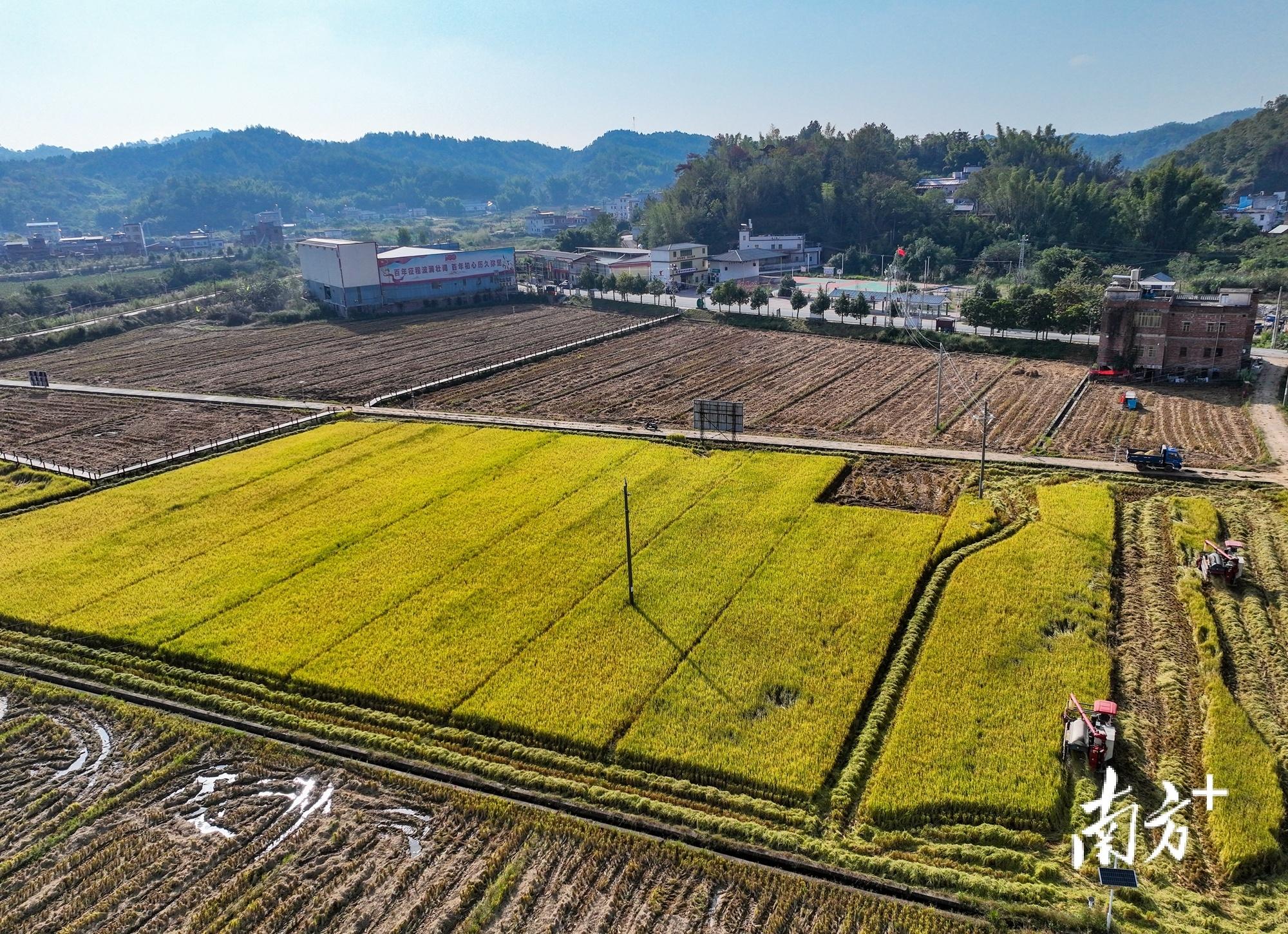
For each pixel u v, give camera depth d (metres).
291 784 30.25
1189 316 76.38
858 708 32.38
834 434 66.25
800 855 26.02
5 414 78.88
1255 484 52.59
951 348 94.31
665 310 121.88
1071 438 63.56
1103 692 32.66
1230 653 35.06
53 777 31.41
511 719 32.28
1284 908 23.47
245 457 63.59
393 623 39.34
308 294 137.50
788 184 182.38
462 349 102.94
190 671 36.78
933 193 176.88
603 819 27.92
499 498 53.81
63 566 46.16
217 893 25.69
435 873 26.12
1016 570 42.19
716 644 36.72
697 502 52.19
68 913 25.31
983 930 23.23
